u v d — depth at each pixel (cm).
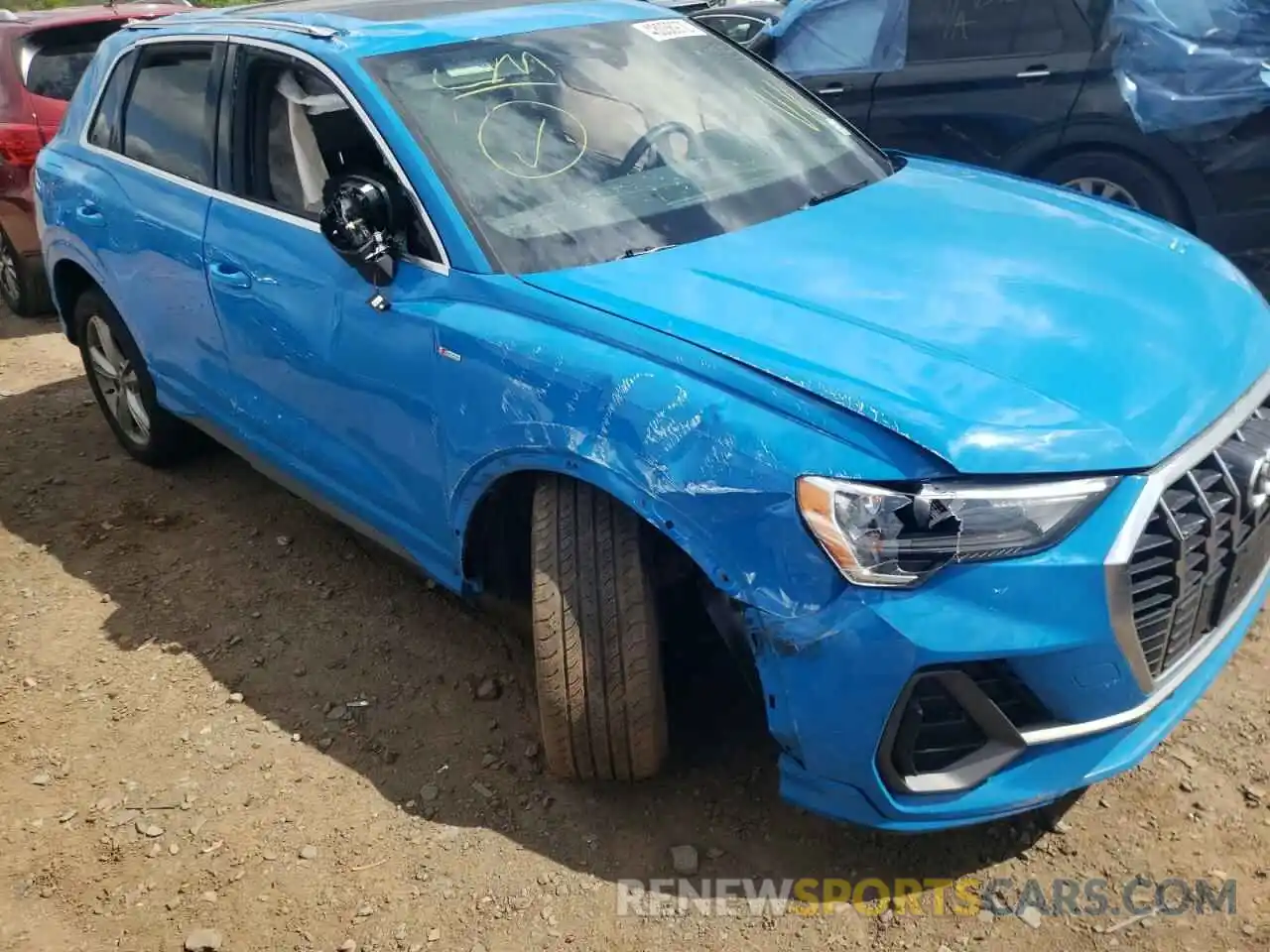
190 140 385
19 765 320
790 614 221
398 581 389
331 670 347
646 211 300
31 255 702
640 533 255
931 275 268
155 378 438
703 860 268
